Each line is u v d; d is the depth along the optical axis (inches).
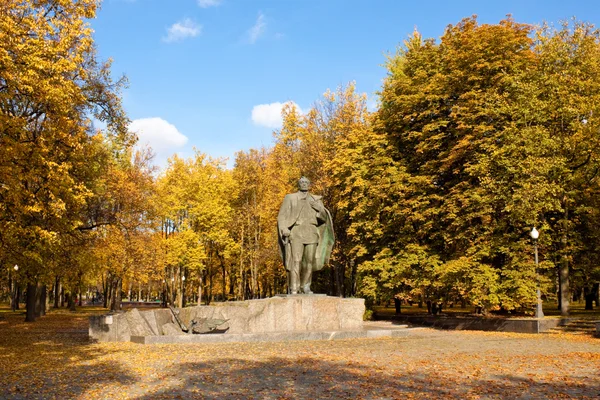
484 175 1055.6
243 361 520.4
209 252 2000.5
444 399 352.8
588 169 995.9
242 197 1843.0
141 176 1483.8
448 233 1133.7
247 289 2101.4
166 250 1713.8
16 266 946.1
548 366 493.4
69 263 1054.4
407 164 1277.1
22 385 410.0
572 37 1059.9
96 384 410.3
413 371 461.1
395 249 1238.9
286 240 815.7
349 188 1289.4
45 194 666.8
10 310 2046.0
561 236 1036.5
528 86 1012.5
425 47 1316.4
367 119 1418.6
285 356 556.4
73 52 744.3
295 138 1916.8
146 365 501.7
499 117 1070.4
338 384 402.9
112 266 1417.3
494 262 1103.0
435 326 1108.5
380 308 2198.6
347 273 1754.4
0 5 621.3
